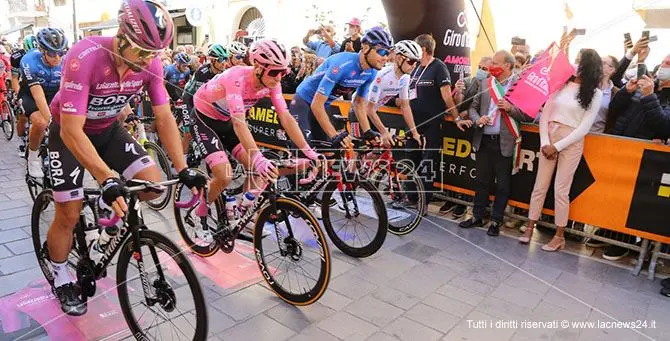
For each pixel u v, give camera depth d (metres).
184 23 12.12
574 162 3.05
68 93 1.62
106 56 1.65
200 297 1.64
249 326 2.11
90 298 2.29
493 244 3.27
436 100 3.66
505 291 2.56
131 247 1.76
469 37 4.09
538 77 3.10
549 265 2.95
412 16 3.91
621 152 2.95
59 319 2.10
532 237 3.45
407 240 3.27
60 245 2.02
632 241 3.09
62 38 3.01
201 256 2.83
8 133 6.11
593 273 2.86
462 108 3.65
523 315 2.31
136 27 1.48
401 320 2.22
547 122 3.12
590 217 3.14
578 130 2.95
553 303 2.45
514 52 4.09
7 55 7.23
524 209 3.58
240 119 2.33
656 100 2.72
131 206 1.69
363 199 3.05
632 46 3.44
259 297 2.38
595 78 2.88
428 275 2.72
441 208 3.94
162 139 1.94
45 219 2.66
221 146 2.64
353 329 2.12
